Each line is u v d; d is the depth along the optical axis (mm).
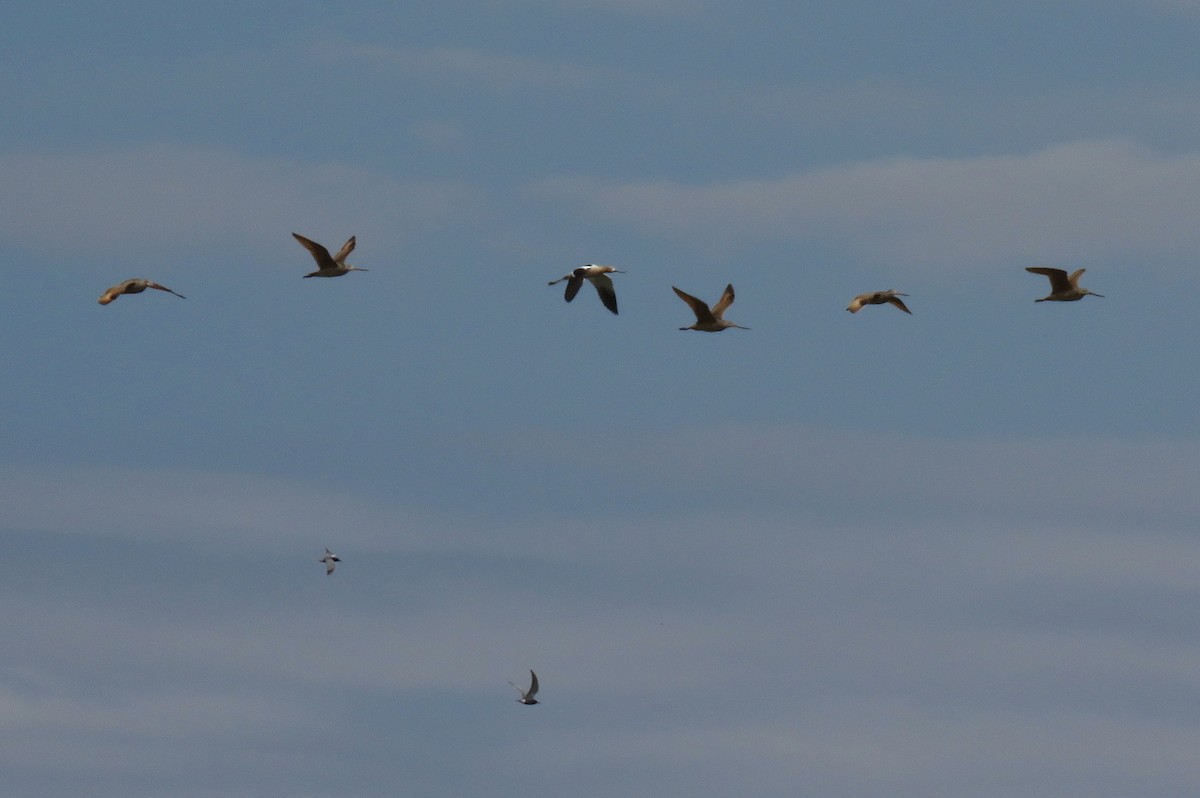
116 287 46438
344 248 54125
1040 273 57906
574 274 58219
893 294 54688
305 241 53281
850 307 54375
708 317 54438
